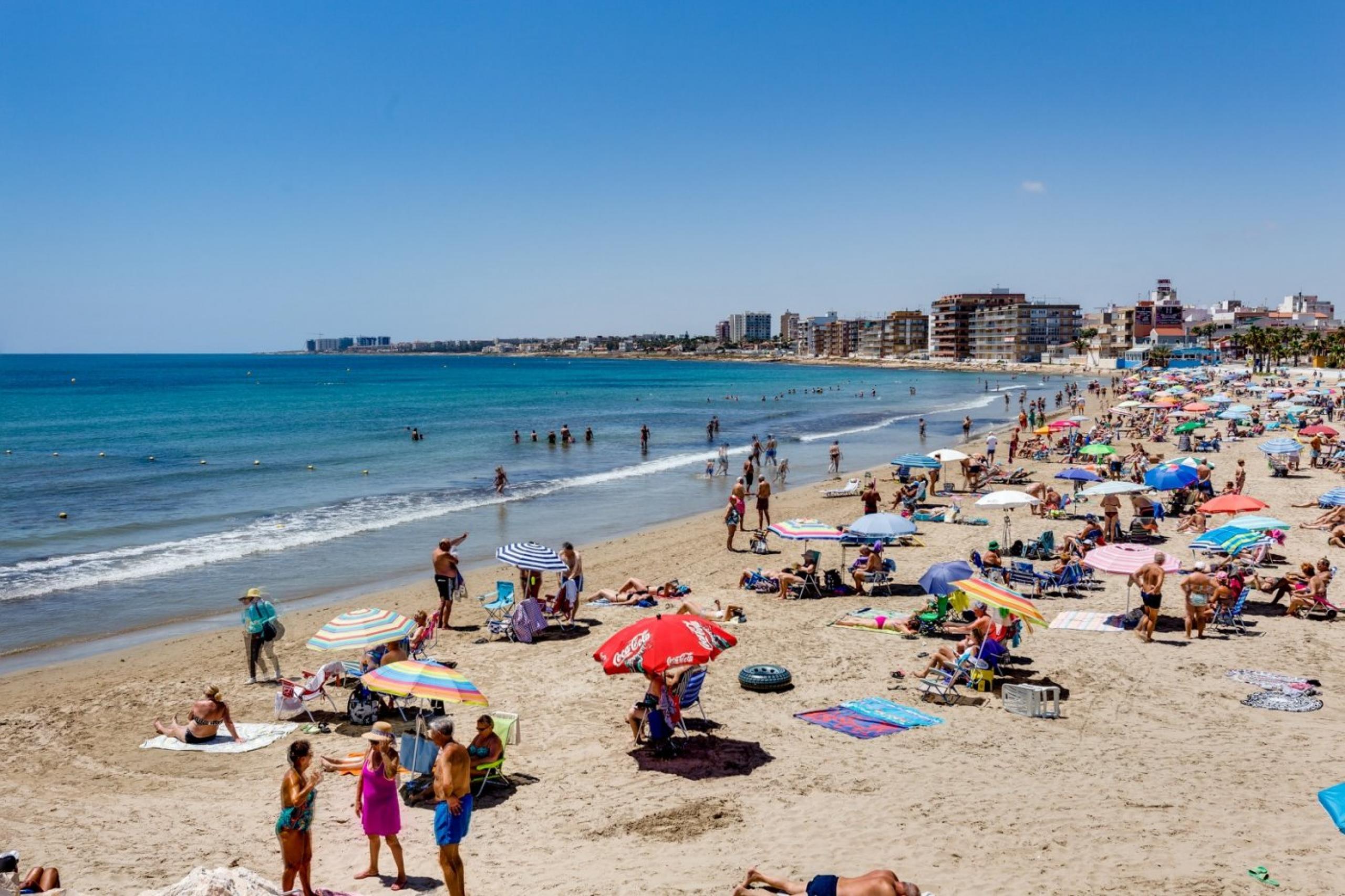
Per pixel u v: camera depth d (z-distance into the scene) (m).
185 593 23.95
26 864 9.73
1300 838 9.48
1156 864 9.03
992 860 9.26
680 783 11.54
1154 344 189.88
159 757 13.07
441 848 8.55
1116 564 17.50
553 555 19.52
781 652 16.94
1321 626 17.64
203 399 123.56
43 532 32.50
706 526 32.75
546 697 15.03
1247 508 21.12
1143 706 13.76
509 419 88.62
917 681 15.28
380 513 36.47
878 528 20.95
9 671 17.67
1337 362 138.12
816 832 10.06
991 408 100.38
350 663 16.62
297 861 8.42
